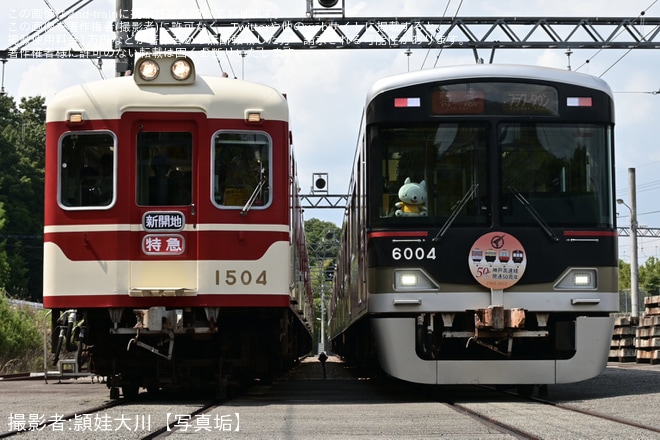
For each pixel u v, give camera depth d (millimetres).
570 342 21922
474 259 21531
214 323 21109
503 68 22203
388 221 21828
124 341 22844
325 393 25797
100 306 21094
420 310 21453
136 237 21297
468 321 21672
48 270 21406
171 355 20922
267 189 21625
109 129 21578
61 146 21734
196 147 21609
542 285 21531
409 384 30516
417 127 22078
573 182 21984
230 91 21844
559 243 21641
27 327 47625
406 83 22125
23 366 44781
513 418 16766
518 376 21609
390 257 21656
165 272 21219
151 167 21578
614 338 53781
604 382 29016
